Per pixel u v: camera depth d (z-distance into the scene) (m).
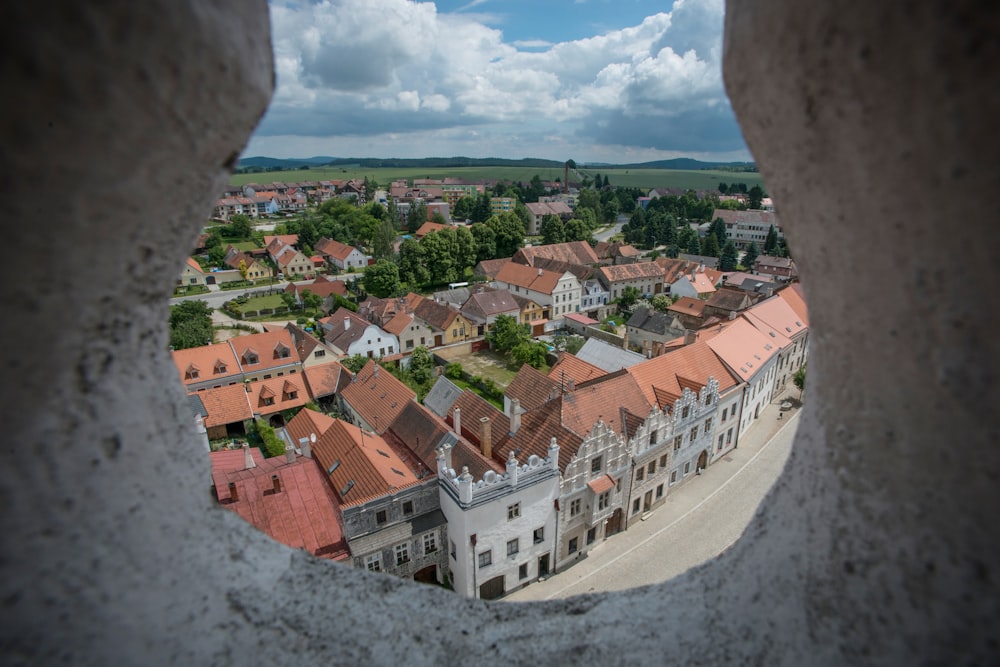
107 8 2.01
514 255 89.38
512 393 29.27
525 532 21.41
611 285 71.88
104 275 2.55
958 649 2.50
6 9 1.86
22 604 2.48
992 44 1.82
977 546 2.39
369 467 21.33
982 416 2.27
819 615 3.08
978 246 2.11
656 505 27.52
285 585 3.79
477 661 3.57
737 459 32.22
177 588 3.11
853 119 2.38
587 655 3.60
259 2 2.96
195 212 3.06
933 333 2.39
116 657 2.74
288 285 81.38
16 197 2.07
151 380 3.17
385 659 3.49
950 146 2.06
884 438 2.77
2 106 1.94
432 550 20.89
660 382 29.72
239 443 35.50
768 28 2.61
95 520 2.70
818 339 3.28
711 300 61.66
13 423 2.36
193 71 2.40
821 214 2.84
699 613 3.75
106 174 2.29
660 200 162.25
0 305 2.18
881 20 2.08
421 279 83.25
